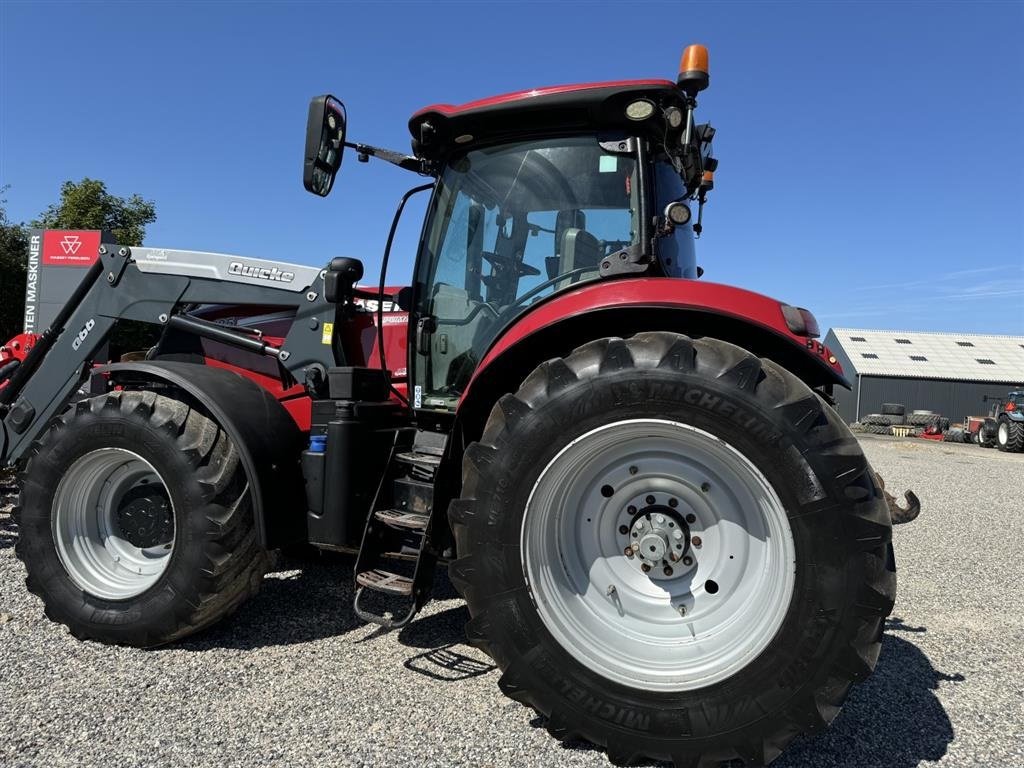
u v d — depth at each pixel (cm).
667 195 277
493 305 287
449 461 254
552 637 211
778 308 226
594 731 205
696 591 219
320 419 290
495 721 226
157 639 271
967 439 2150
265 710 229
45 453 287
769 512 203
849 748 219
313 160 271
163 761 198
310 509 283
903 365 3338
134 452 276
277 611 320
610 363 214
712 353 210
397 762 201
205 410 296
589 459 222
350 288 322
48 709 225
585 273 271
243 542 273
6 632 288
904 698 257
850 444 199
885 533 192
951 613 365
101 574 288
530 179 280
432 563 255
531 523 216
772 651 195
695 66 251
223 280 334
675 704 199
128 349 554
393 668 264
